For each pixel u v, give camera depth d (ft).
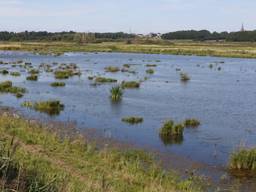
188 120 82.89
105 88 133.80
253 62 283.79
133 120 84.17
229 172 53.11
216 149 64.34
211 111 97.30
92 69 204.85
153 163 53.16
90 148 55.77
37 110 92.89
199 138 71.31
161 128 73.87
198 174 51.65
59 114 89.20
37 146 53.11
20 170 28.43
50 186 29.27
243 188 47.37
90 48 451.53
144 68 219.20
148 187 41.78
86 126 77.46
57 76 162.40
